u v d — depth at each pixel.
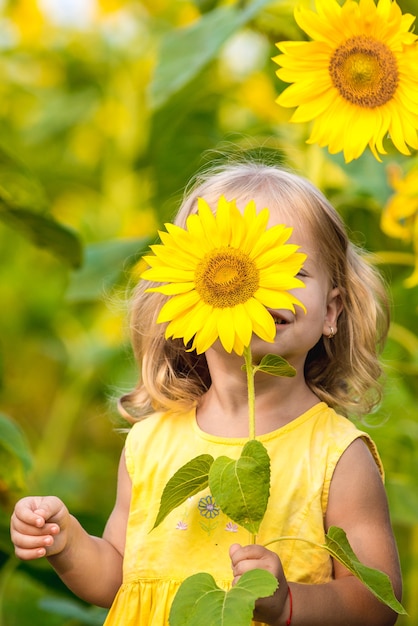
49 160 5.77
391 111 2.68
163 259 2.54
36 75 5.66
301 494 2.71
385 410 3.54
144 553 2.75
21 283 5.81
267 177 2.81
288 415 2.76
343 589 2.66
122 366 4.79
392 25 2.66
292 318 2.70
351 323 2.87
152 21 5.27
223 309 2.51
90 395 5.34
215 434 2.77
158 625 2.71
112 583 2.80
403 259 3.36
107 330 4.86
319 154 3.36
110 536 2.83
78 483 5.05
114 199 5.56
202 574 2.50
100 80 5.52
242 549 2.53
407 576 3.76
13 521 2.71
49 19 5.55
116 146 5.58
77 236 3.38
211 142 3.85
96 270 3.55
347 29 2.67
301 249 2.76
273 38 3.26
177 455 2.78
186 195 3.06
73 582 2.79
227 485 2.49
